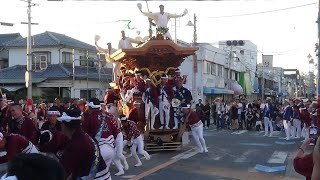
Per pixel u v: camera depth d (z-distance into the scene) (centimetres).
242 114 2917
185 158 1447
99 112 796
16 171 230
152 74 1641
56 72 4197
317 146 425
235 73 6028
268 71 8644
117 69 1952
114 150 812
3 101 1354
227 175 1135
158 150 1619
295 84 9981
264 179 1084
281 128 2698
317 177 420
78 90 4225
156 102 1619
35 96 3769
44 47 4366
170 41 1627
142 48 1612
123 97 1708
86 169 534
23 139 656
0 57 4778
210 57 4712
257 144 1888
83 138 534
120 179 1070
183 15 1728
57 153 702
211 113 3550
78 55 4550
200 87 4453
